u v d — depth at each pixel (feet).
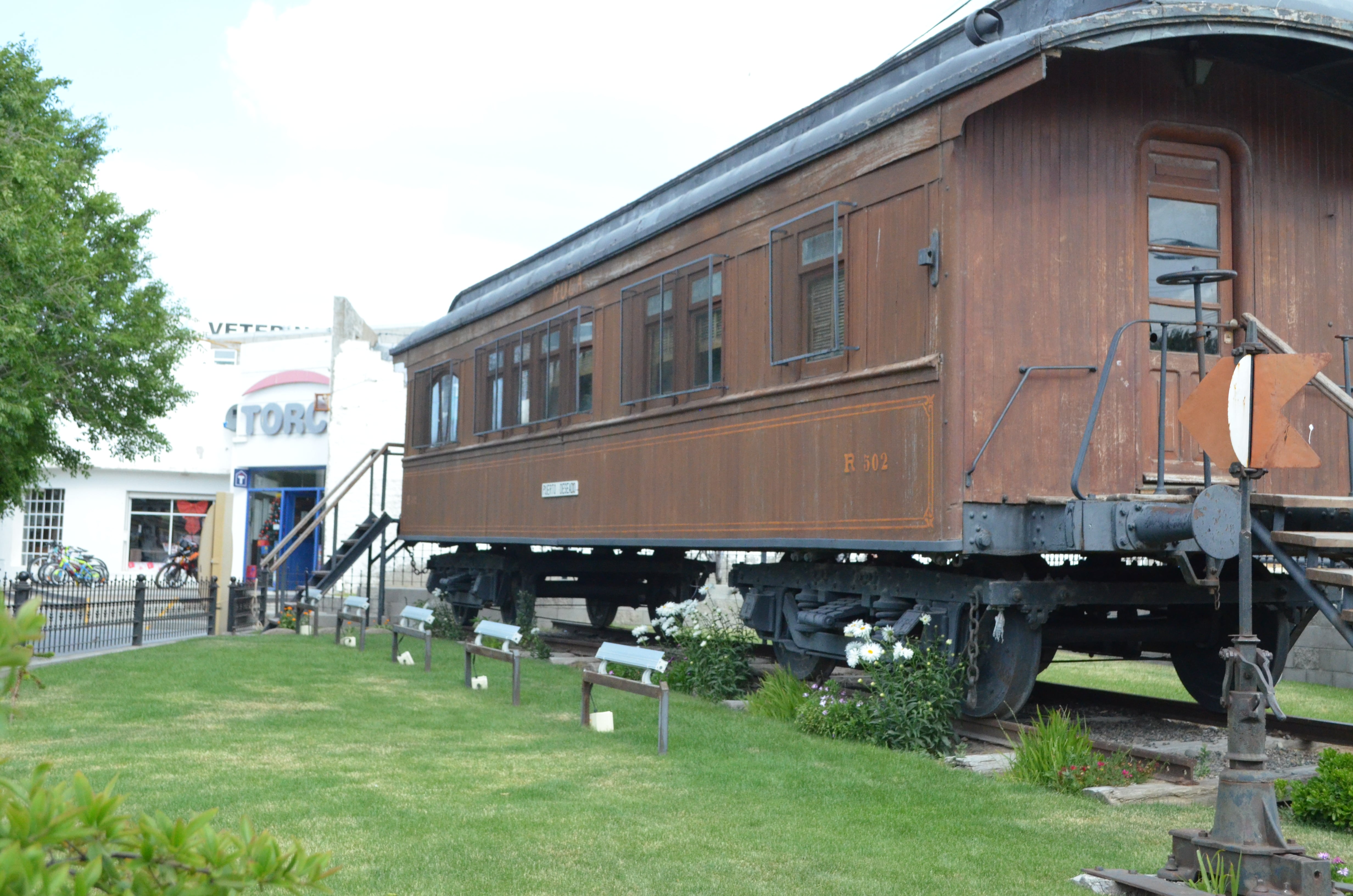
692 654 34.14
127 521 98.02
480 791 19.40
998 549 23.24
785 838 16.72
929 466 23.62
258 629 56.65
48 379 48.49
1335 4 23.76
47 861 4.79
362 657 42.45
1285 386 14.51
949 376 23.20
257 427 88.53
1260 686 14.57
